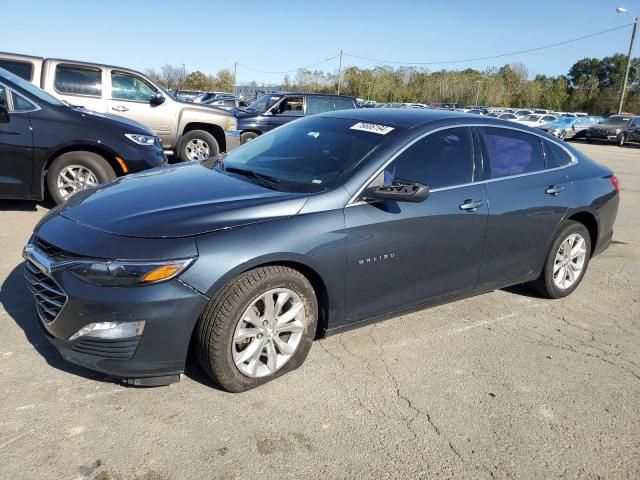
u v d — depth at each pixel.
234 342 3.04
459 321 4.42
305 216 3.26
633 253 6.79
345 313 3.53
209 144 10.71
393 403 3.20
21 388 3.05
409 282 3.79
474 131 4.24
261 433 2.84
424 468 2.69
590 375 3.70
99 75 9.48
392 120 4.07
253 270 3.07
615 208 5.31
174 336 2.88
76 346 2.90
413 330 4.20
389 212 3.56
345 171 3.57
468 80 77.06
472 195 4.04
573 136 33.44
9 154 6.08
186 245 2.89
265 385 3.28
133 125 6.96
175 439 2.74
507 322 4.47
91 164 6.52
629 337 4.34
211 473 2.54
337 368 3.54
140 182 3.75
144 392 3.10
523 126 4.67
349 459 2.71
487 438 2.96
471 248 4.08
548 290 4.90
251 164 4.02
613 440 3.02
